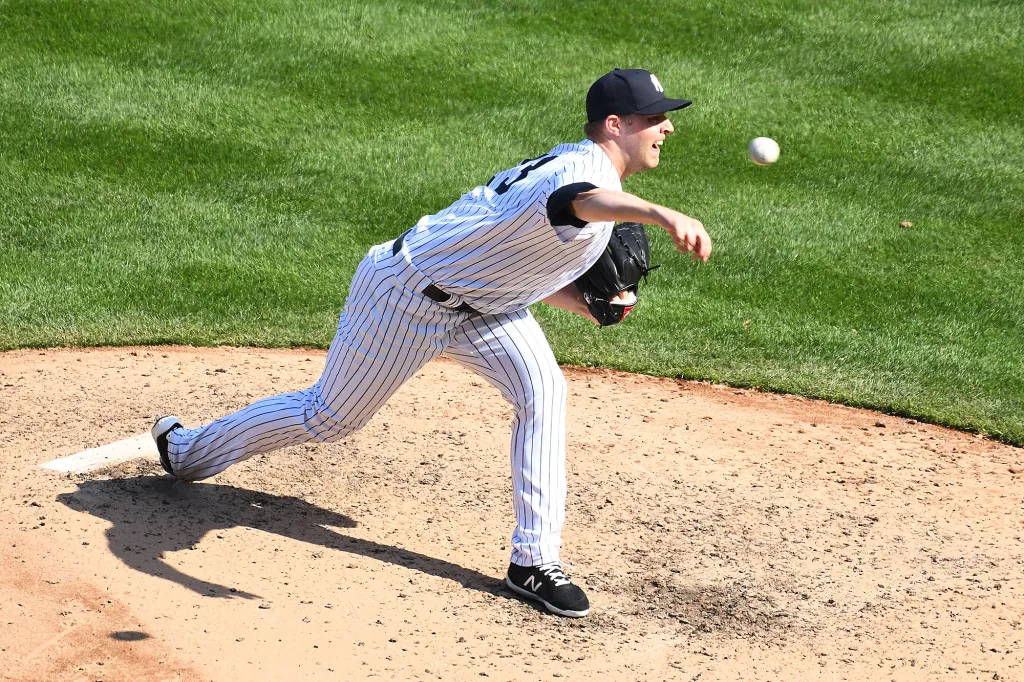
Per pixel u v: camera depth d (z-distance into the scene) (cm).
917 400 2312
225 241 2838
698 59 3969
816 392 2344
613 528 1723
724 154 3450
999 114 3731
